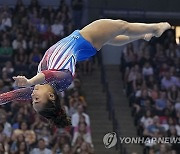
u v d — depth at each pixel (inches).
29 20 1053.8
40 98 323.3
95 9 1146.0
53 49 346.3
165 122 868.0
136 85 954.1
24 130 772.0
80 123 815.1
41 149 740.0
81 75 1041.5
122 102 989.2
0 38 991.0
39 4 1141.7
